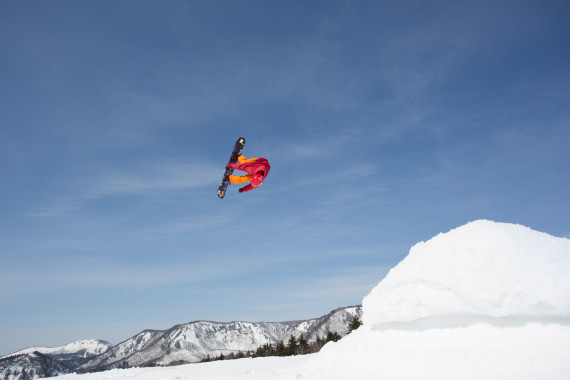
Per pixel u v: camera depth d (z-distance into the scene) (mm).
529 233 7457
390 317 7777
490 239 7176
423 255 8094
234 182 9578
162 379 10352
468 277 6820
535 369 5250
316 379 7273
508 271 6543
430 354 6469
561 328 6035
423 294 7234
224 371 11203
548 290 6156
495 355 5848
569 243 7297
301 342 59531
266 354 62344
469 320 6793
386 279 8562
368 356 7500
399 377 6172
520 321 6379
